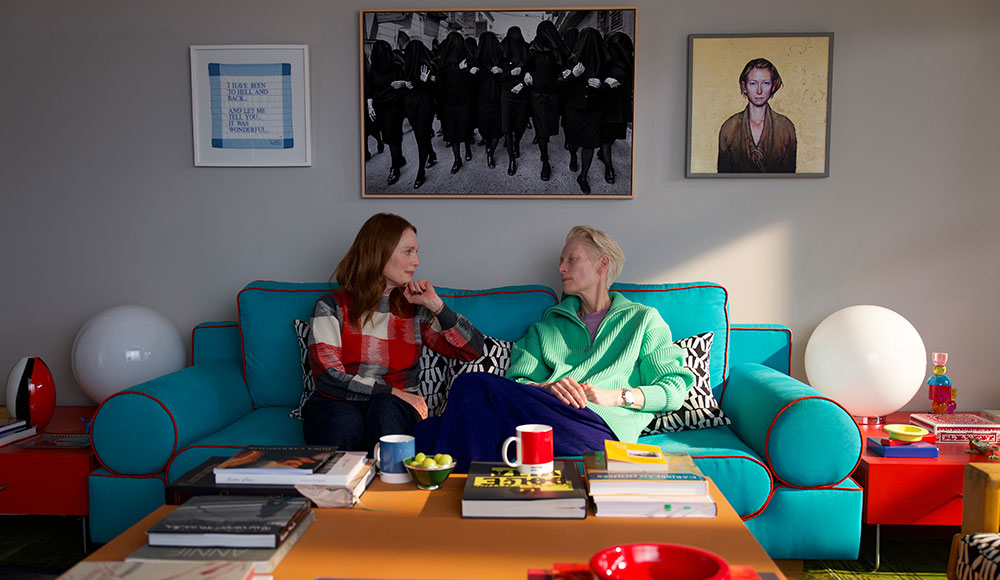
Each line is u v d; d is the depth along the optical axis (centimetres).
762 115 269
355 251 234
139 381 255
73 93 281
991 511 169
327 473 150
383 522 140
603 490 146
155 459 202
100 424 203
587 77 270
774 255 274
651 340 233
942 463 204
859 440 196
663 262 276
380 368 232
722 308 251
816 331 257
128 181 283
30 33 280
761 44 267
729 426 232
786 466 196
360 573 118
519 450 160
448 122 274
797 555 201
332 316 230
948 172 269
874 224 271
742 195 273
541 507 142
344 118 278
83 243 285
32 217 285
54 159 283
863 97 269
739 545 129
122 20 278
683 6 269
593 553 125
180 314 286
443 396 238
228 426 231
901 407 261
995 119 266
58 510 214
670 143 273
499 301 256
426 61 273
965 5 264
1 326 288
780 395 203
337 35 276
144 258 285
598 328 241
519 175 274
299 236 282
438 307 236
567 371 234
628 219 275
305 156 278
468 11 271
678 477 146
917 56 266
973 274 270
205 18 277
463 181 276
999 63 265
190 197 282
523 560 123
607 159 272
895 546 235
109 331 254
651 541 131
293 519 131
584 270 242
